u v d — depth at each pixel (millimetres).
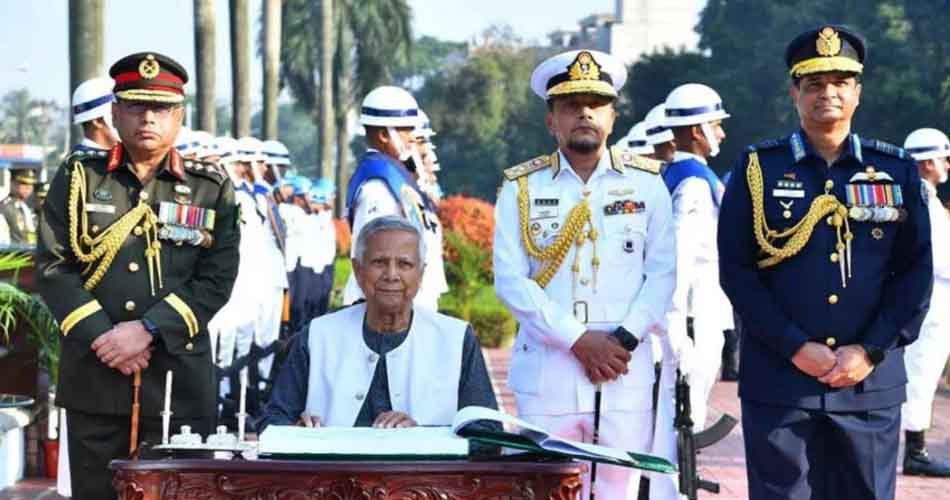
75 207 7090
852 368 6789
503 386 17250
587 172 7605
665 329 7656
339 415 6258
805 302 6926
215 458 5363
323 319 6461
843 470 6977
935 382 11531
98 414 7109
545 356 7492
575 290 7484
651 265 7527
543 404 7473
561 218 7523
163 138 7105
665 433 7793
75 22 13734
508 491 5285
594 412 7426
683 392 7391
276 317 14477
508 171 7707
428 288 10539
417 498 5270
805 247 6941
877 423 6910
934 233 11133
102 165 7191
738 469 11773
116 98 7082
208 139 13383
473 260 23750
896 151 7008
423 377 6277
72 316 6988
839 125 6922
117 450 7195
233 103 30984
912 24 39812
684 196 9516
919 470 11602
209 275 7234
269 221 14500
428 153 11133
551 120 7637
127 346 6961
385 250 6242
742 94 45500
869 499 6938
